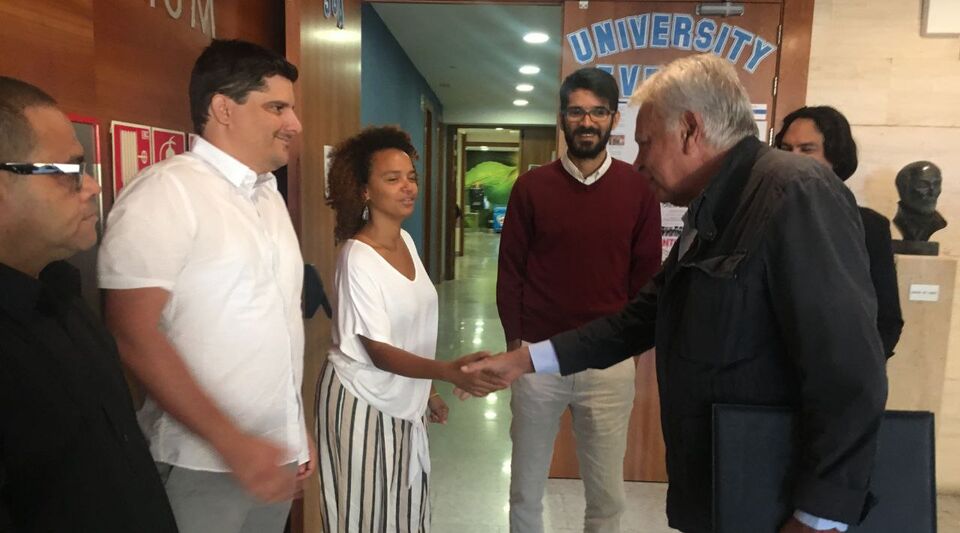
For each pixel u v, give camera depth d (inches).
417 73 246.7
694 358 39.7
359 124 103.3
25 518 28.5
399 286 57.7
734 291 37.1
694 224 40.7
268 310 48.5
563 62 107.7
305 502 77.2
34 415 28.1
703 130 39.8
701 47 105.2
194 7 66.9
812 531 33.9
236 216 47.3
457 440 125.9
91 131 50.0
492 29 185.5
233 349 46.3
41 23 44.8
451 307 254.4
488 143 685.9
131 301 40.8
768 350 37.5
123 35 54.7
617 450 76.4
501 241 79.3
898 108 104.0
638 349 56.1
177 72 63.8
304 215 74.3
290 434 51.4
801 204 34.9
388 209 58.2
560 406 76.0
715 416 36.6
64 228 33.5
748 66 105.0
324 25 81.7
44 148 32.2
